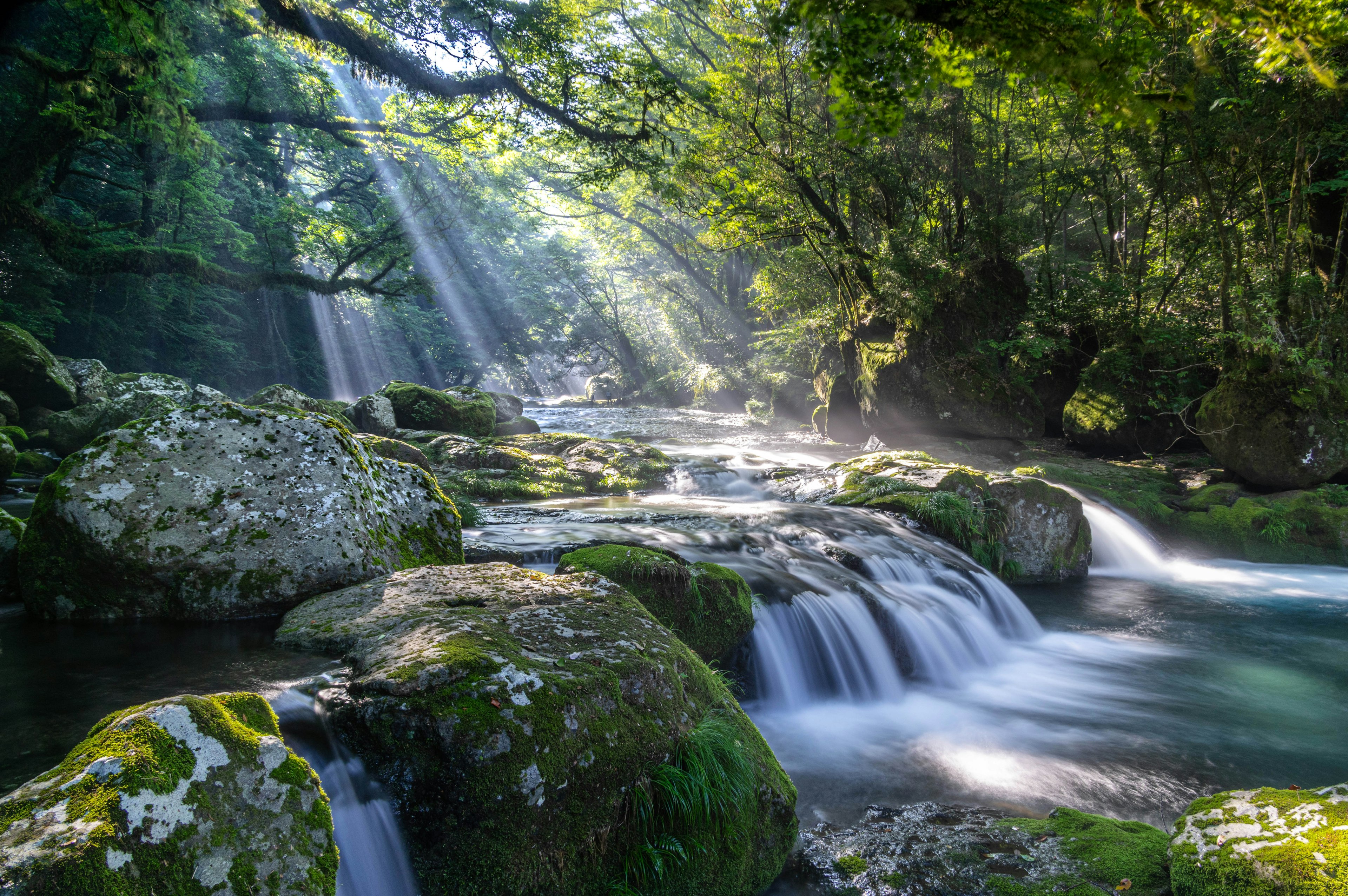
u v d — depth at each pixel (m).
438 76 17.58
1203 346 13.79
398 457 9.00
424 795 2.49
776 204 18.08
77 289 22.84
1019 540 9.12
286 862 1.95
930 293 16.09
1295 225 11.58
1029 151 18.41
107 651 3.47
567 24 18.30
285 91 22.00
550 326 48.06
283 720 2.67
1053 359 16.67
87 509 3.96
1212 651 6.80
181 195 22.88
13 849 1.59
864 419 17.80
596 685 2.90
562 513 8.41
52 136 15.19
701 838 2.92
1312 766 4.56
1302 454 10.60
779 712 5.21
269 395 14.67
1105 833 3.42
